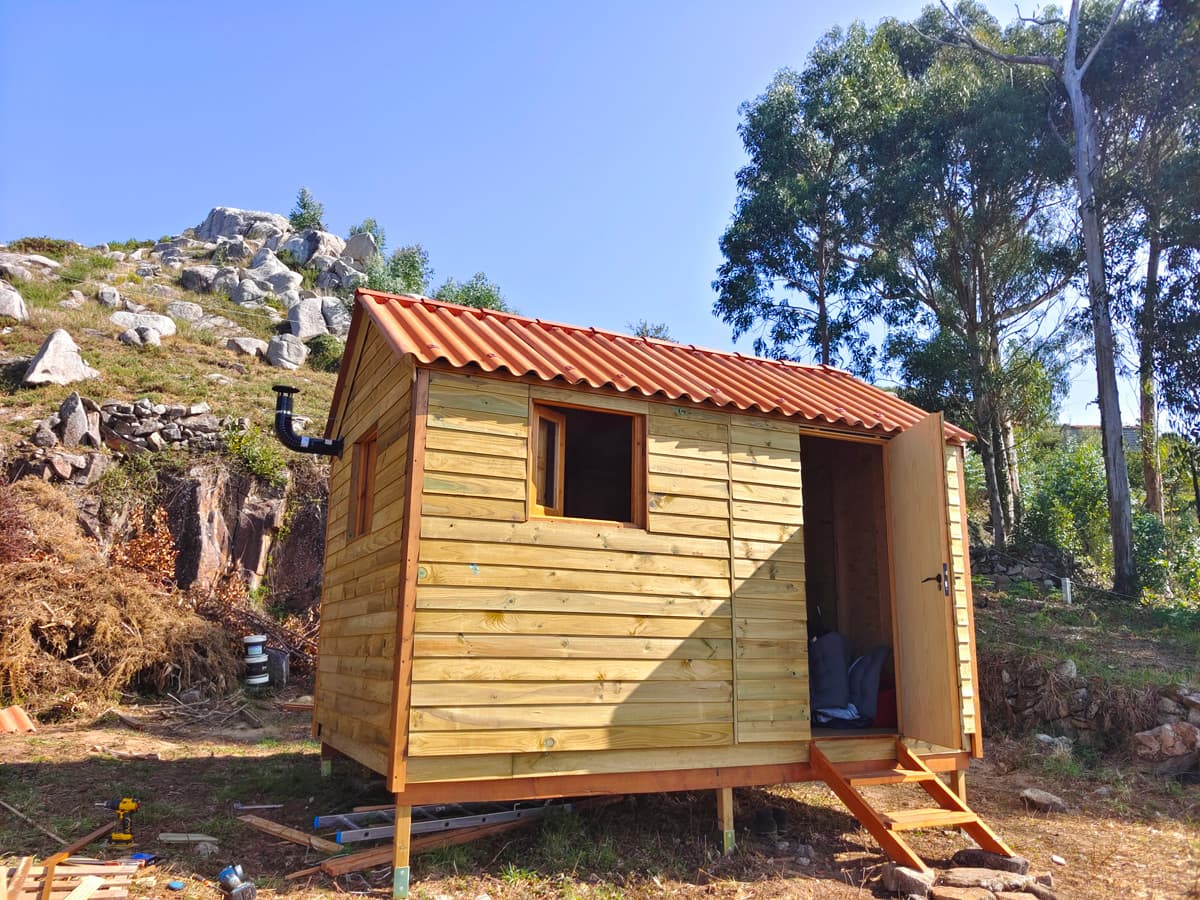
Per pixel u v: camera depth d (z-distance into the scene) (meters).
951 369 18.88
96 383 18.17
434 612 5.57
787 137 22.19
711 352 9.00
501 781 5.63
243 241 34.06
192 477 15.42
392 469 6.43
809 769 6.86
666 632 6.39
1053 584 16.95
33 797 7.02
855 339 21.73
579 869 5.86
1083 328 17.97
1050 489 19.69
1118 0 18.84
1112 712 10.41
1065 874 6.29
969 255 20.75
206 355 22.47
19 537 12.14
